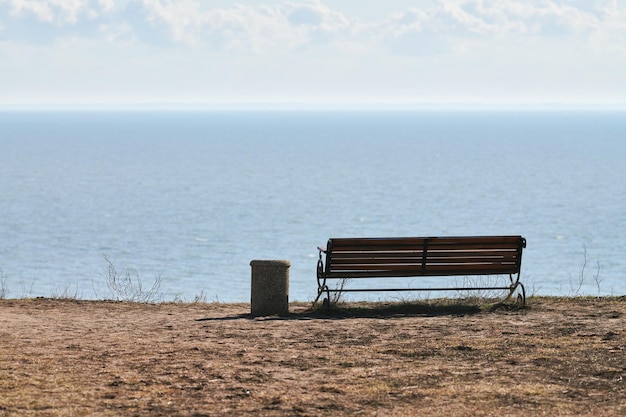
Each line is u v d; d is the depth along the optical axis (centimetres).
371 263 1516
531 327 1316
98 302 1706
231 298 5338
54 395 932
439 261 1523
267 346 1202
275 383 991
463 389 956
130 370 1054
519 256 1542
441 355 1130
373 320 1415
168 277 6838
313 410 882
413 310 1521
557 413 864
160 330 1347
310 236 9788
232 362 1098
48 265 7825
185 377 1018
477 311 1499
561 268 7362
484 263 1540
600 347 1148
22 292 5803
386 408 888
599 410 870
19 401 904
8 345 1213
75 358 1121
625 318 1386
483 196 14475
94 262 8019
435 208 12756
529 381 987
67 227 10850
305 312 1525
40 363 1089
